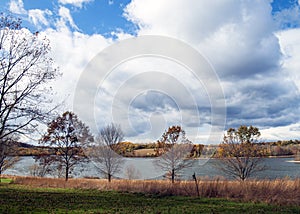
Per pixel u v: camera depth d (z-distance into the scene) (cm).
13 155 2536
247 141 1933
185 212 1012
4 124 1461
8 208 1009
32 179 1956
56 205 1102
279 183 1336
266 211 1034
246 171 1862
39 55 1627
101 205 1120
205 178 1574
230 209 1066
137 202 1194
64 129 2359
